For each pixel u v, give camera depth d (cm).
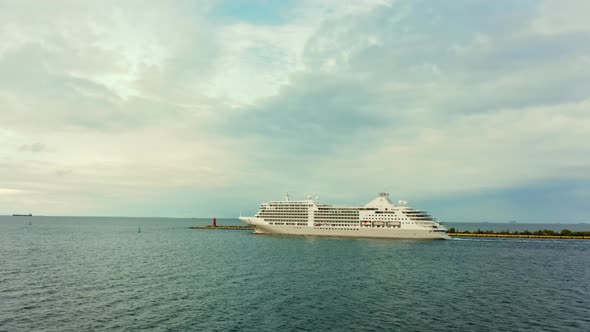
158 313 6650
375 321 6375
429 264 12706
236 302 7400
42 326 5938
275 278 9819
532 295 8375
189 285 8900
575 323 6431
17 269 10975
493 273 11200
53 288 8469
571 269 12256
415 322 6359
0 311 6669
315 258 13812
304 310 6925
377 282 9462
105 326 5969
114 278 9712
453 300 7794
